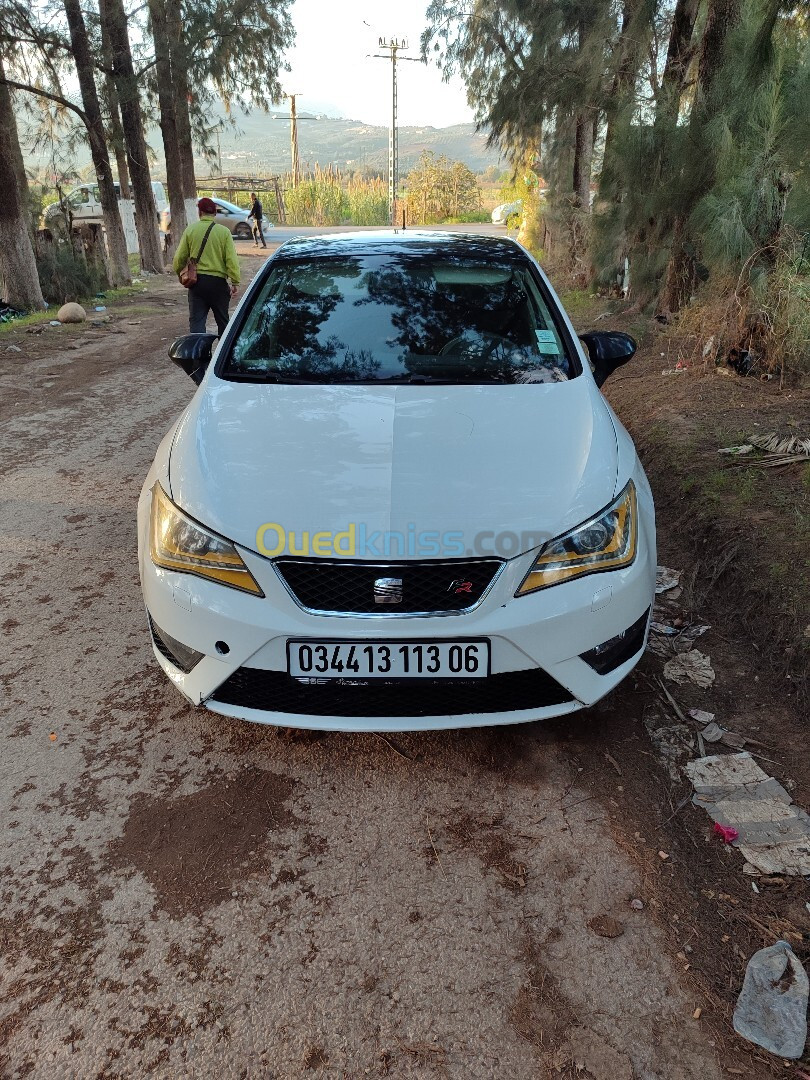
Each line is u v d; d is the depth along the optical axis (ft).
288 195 147.95
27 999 6.07
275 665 7.43
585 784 8.16
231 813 7.86
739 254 18.38
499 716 7.63
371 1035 5.78
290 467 7.93
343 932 6.59
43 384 25.98
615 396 20.08
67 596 12.05
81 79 49.62
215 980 6.20
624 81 25.89
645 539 8.27
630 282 28.76
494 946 6.45
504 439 8.29
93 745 8.81
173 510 7.97
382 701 7.57
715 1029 5.78
